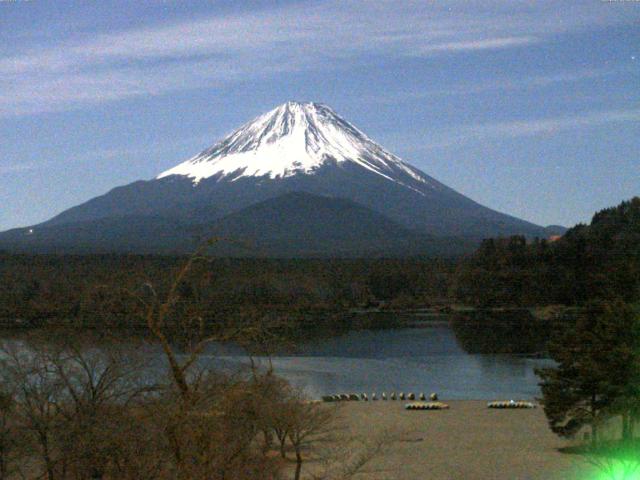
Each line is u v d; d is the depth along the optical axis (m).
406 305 194.12
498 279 186.12
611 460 53.88
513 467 52.03
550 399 60.38
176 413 22.12
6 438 32.16
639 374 58.25
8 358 38.00
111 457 27.66
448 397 87.75
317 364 110.62
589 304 70.69
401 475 48.84
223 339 24.20
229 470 23.27
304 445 48.12
